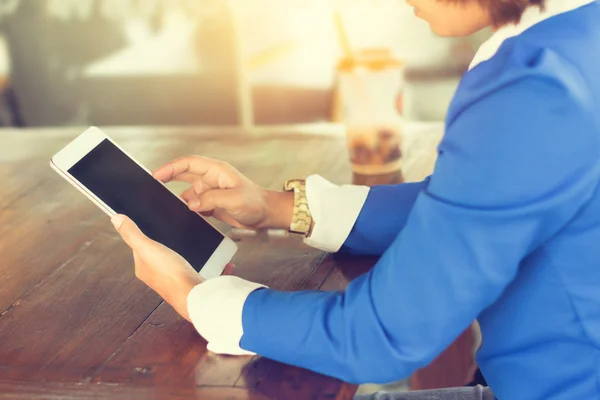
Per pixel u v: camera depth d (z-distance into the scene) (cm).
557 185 83
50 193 153
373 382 94
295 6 354
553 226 87
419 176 149
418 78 344
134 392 98
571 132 83
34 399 98
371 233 124
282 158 161
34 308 117
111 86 373
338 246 126
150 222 116
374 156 149
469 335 177
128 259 129
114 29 366
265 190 129
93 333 110
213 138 174
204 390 97
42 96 377
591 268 89
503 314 96
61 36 368
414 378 180
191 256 116
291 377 99
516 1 88
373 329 90
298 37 358
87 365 103
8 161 169
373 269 93
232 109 368
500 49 88
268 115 367
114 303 117
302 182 129
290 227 127
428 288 87
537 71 82
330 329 93
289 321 95
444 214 85
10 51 371
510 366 96
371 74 145
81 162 114
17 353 106
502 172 83
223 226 136
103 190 114
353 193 126
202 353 104
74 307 116
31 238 137
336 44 354
